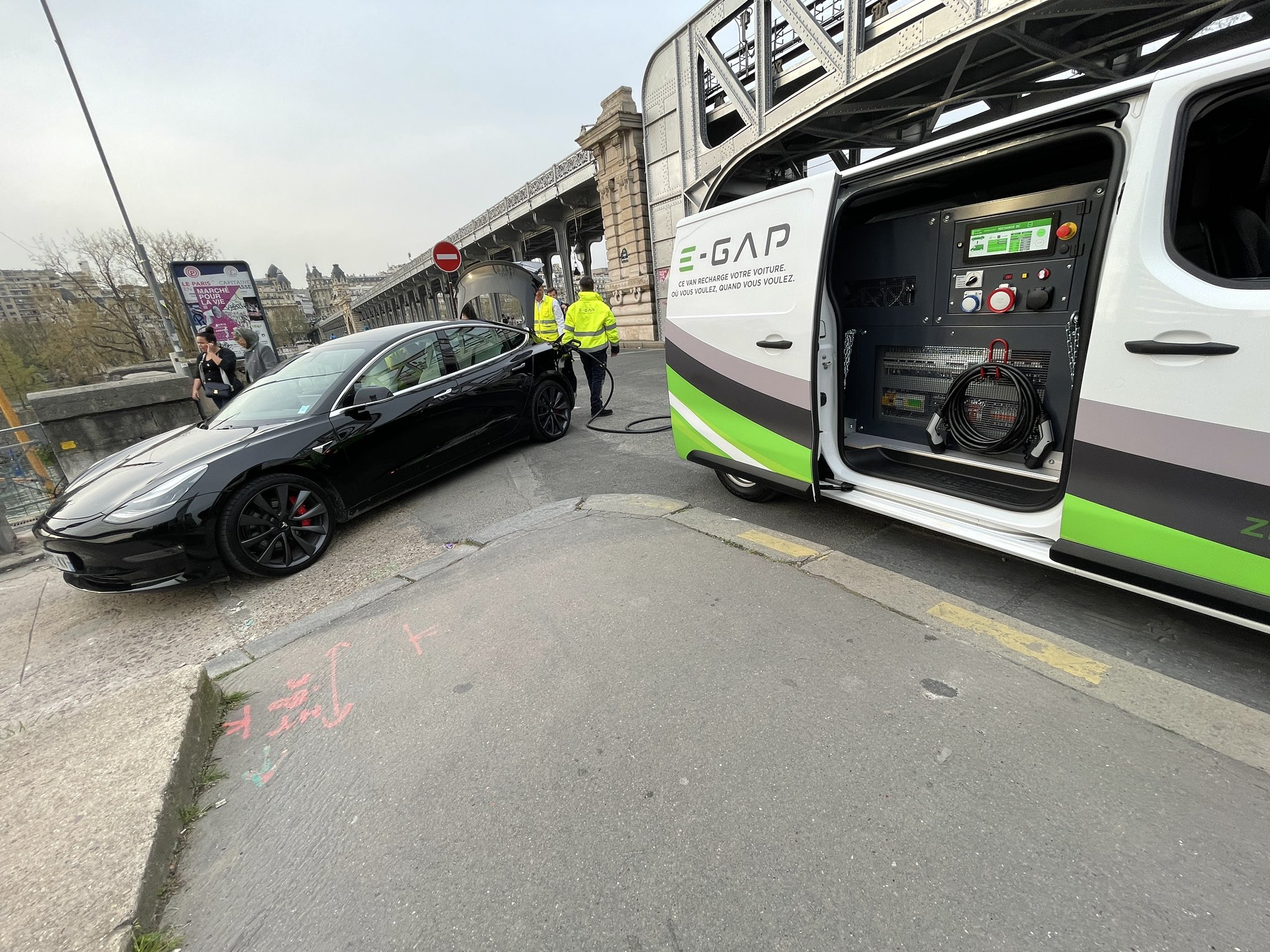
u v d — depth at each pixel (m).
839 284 3.58
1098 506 2.09
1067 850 1.48
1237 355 1.68
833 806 1.66
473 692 2.34
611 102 16.47
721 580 2.97
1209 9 8.15
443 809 1.81
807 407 3.05
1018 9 7.43
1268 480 1.67
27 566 4.82
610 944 1.36
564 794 1.80
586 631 2.65
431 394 4.88
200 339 7.70
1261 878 1.37
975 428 3.07
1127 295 1.89
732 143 12.92
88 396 6.96
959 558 2.98
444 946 1.41
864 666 2.23
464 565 3.54
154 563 3.35
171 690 2.38
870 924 1.34
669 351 4.02
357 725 2.26
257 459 3.68
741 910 1.40
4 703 2.86
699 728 2.00
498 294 12.55
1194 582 1.89
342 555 4.03
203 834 1.86
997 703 1.99
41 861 1.67
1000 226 2.79
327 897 1.58
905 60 8.69
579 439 6.25
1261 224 1.96
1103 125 1.97
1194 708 1.90
